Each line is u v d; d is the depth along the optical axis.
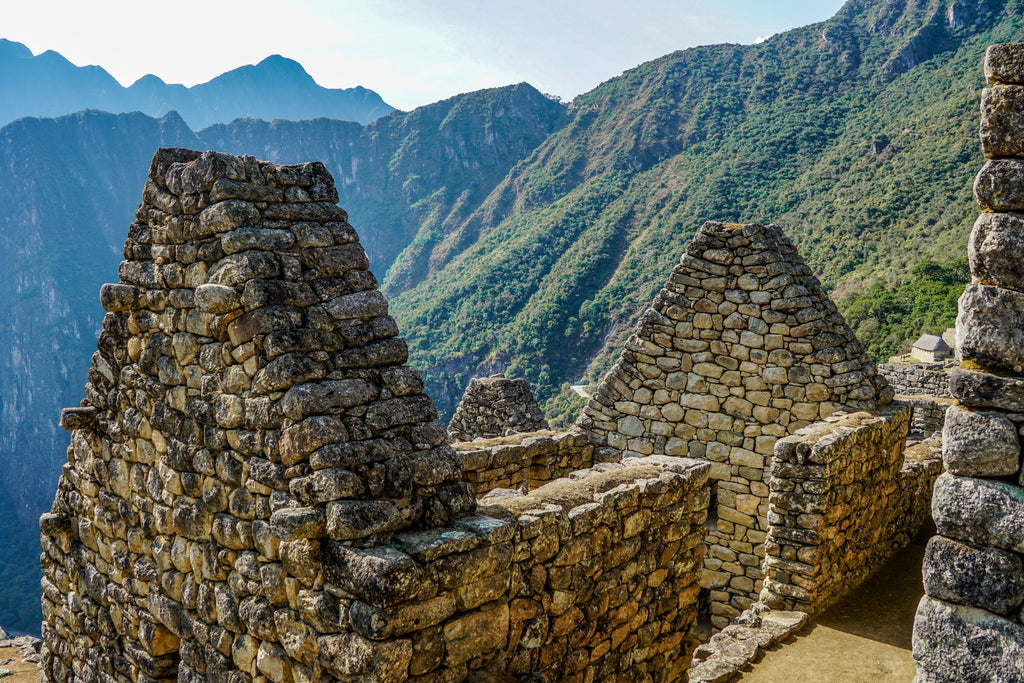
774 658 5.52
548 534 4.11
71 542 5.68
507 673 3.89
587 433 9.30
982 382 2.55
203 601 4.30
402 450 3.89
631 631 4.86
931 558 2.62
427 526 3.77
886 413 7.79
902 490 8.22
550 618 4.17
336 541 3.51
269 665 3.82
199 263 4.34
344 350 4.06
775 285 8.38
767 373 8.37
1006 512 2.46
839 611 6.46
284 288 4.02
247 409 3.99
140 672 4.91
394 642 3.30
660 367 8.95
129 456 4.98
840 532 6.68
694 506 5.45
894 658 5.54
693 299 8.81
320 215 4.44
